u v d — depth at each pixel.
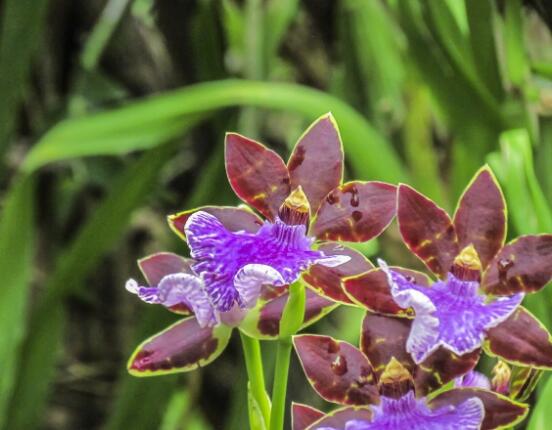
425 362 0.53
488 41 0.73
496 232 0.54
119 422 0.79
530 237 0.54
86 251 0.79
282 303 0.55
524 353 0.53
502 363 0.54
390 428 0.53
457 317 0.53
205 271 0.53
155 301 0.54
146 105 0.77
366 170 0.76
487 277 0.54
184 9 0.95
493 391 0.54
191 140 1.02
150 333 0.79
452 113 0.77
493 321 0.53
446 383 0.53
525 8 0.75
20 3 0.82
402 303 0.52
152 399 0.79
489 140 0.76
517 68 0.74
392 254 0.88
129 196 0.79
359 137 0.76
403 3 0.77
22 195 0.77
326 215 0.54
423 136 0.87
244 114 0.85
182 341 0.56
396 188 0.54
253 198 0.55
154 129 0.77
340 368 0.54
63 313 0.80
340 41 0.95
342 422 0.54
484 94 0.75
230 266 0.54
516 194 0.69
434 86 0.77
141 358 0.56
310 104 0.76
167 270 0.56
